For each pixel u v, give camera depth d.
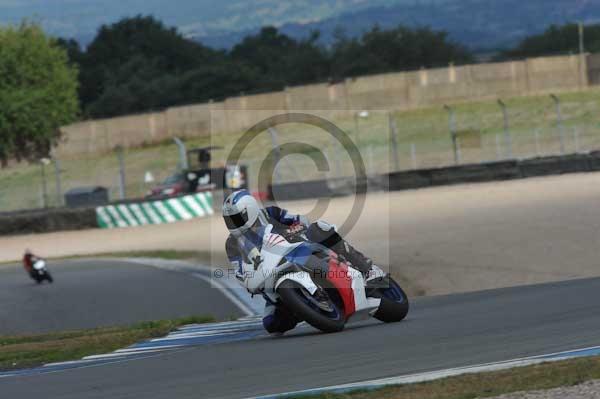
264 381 23.61
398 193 121.00
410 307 41.75
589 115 188.62
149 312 53.31
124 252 94.69
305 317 30.88
